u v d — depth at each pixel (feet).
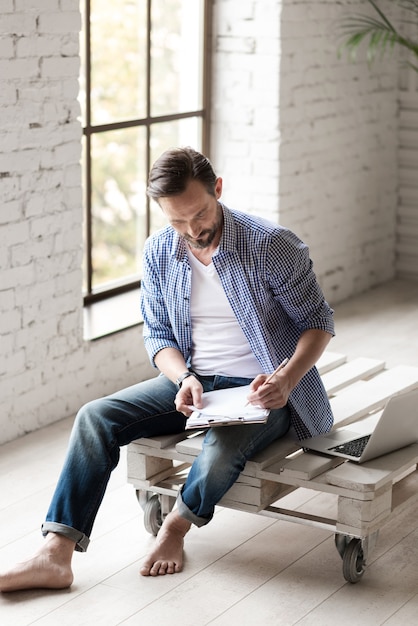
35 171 13.84
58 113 14.06
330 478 9.89
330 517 11.64
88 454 10.31
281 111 18.47
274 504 12.00
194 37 18.70
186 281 10.59
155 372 16.69
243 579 10.26
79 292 14.90
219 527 11.37
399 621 9.53
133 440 10.76
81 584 10.18
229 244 10.26
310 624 9.46
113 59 19.61
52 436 14.25
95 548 10.93
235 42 18.53
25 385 14.19
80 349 15.08
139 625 9.43
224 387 10.71
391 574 10.39
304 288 10.46
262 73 18.40
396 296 21.61
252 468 10.21
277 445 10.60
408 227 22.62
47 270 14.28
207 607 9.74
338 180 20.52
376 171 21.72
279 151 18.58
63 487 10.24
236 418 9.78
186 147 9.89
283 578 10.29
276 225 10.53
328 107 19.81
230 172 19.13
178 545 10.51
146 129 17.75
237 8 18.39
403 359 17.53
